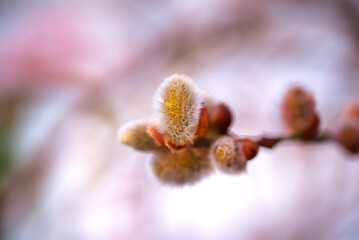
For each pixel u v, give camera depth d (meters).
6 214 0.49
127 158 0.54
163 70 0.61
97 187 0.53
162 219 0.53
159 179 0.24
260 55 0.61
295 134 0.27
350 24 0.59
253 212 0.53
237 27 0.63
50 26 0.58
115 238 0.52
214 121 0.24
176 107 0.22
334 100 0.55
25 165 0.50
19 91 0.54
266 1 0.63
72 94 0.57
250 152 0.23
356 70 0.58
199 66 0.62
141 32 0.64
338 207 0.51
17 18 0.60
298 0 0.62
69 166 0.53
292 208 0.52
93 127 0.55
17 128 0.52
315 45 0.60
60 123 0.55
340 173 0.52
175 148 0.23
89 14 0.62
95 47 0.60
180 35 0.62
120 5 0.68
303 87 0.27
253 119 0.58
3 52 0.55
